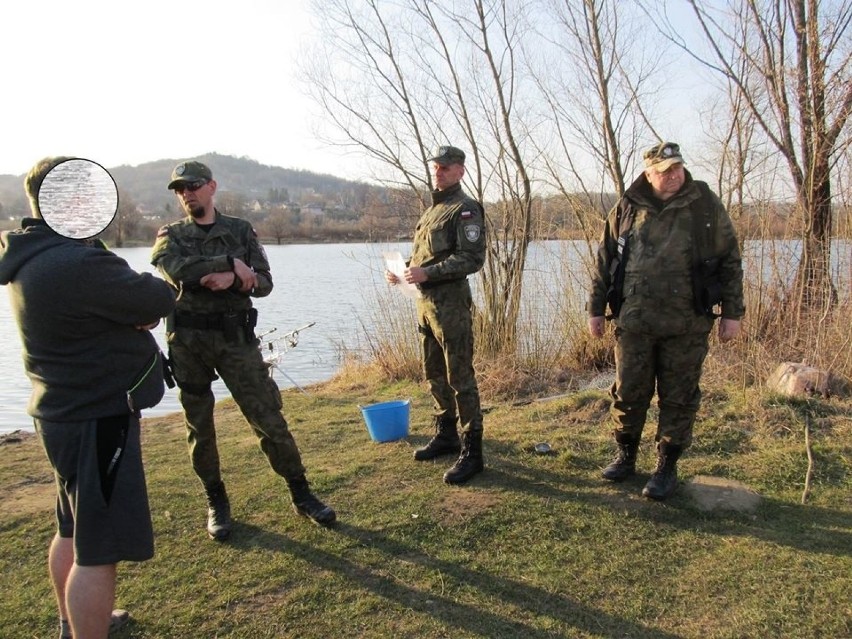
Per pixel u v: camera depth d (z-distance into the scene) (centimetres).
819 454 398
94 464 225
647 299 353
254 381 329
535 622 263
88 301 221
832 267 586
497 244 756
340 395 688
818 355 523
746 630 253
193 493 396
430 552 316
